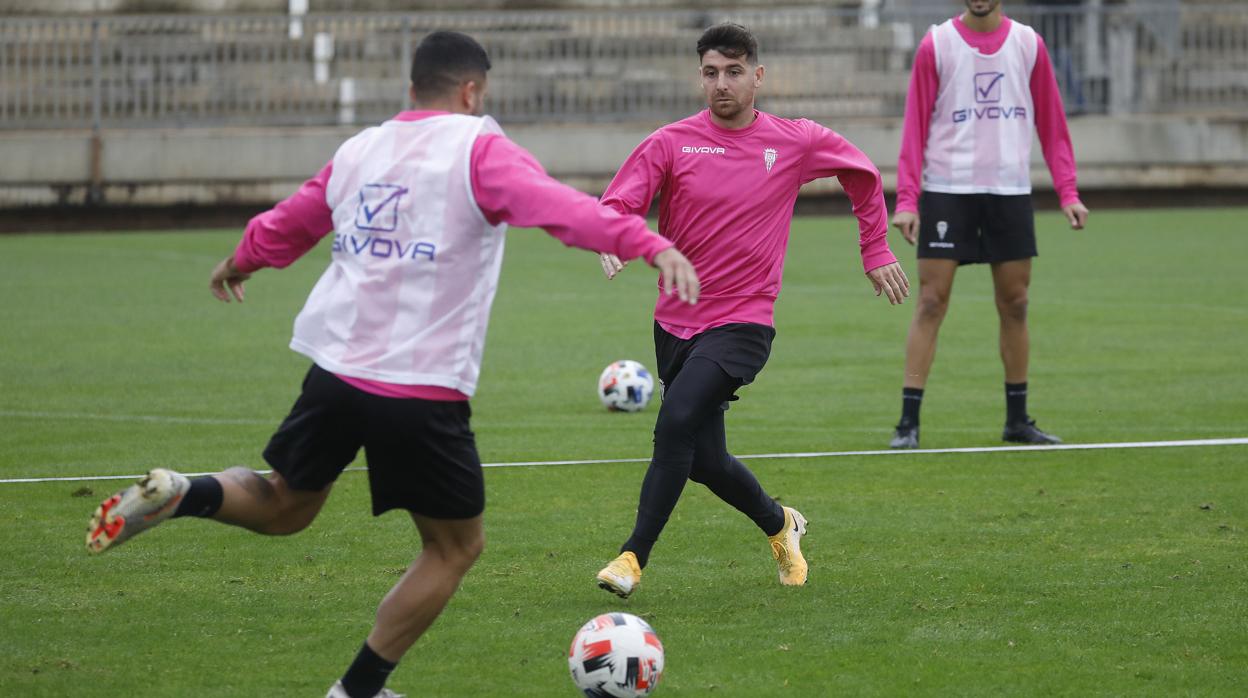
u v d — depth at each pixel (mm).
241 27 89750
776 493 23469
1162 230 72562
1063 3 98188
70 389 33969
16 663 15023
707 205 18547
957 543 20188
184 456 26469
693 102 84750
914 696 14164
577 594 17828
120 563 19031
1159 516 21656
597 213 12523
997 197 27312
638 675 13812
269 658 15297
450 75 13633
